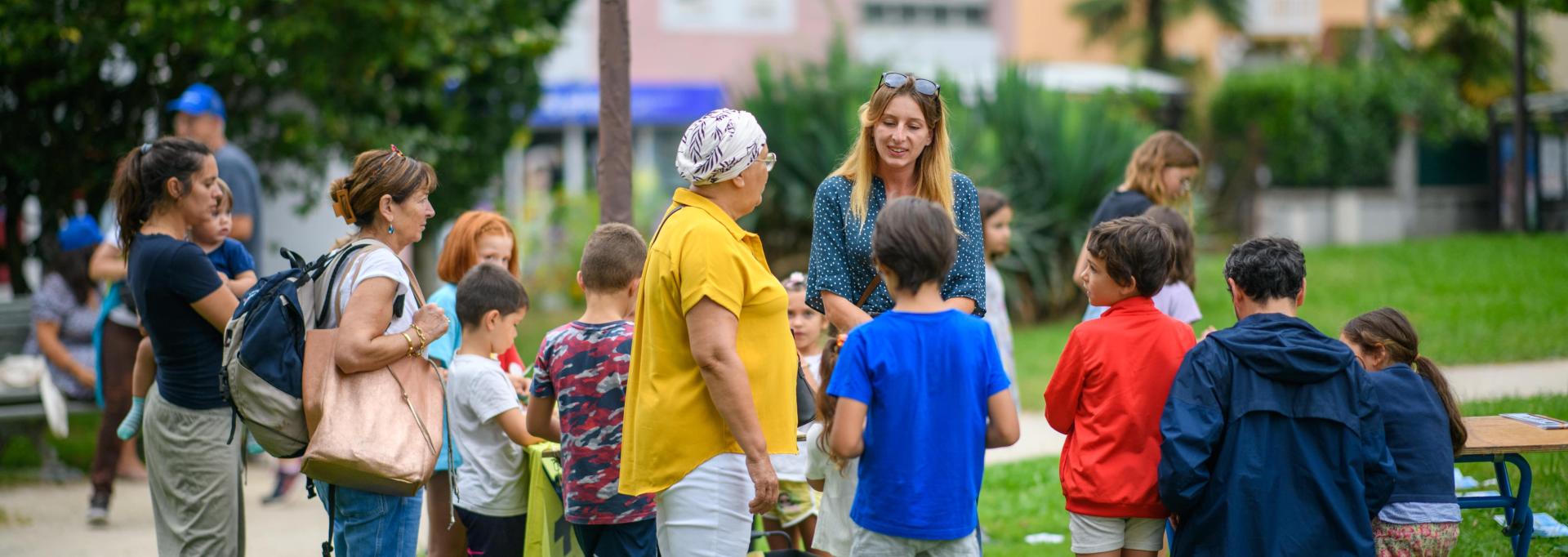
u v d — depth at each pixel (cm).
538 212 2217
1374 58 3459
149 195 557
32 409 1023
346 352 488
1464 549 655
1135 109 2842
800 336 638
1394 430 516
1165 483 471
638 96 3394
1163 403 493
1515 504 571
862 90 1895
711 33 3641
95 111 1452
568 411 520
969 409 444
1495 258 2011
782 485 643
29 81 1409
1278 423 471
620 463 493
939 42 4044
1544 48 3481
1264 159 3130
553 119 3147
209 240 664
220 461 556
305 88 1453
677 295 454
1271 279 493
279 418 490
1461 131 3191
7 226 1492
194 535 557
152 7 1308
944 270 446
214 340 555
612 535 528
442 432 518
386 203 513
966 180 527
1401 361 540
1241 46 4328
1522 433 565
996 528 765
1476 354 1230
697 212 457
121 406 873
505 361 666
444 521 623
